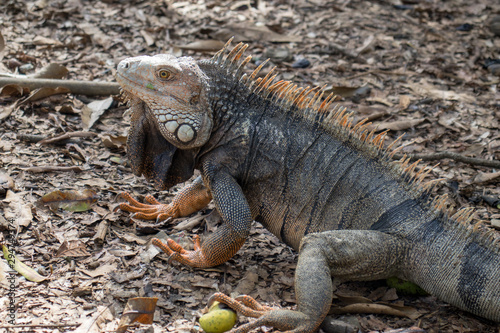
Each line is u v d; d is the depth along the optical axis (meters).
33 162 5.20
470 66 7.89
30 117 5.90
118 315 3.64
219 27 8.36
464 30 8.97
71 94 6.37
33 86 6.17
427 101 6.98
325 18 9.07
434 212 3.82
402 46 8.36
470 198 5.31
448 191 5.39
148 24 8.34
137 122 4.00
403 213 3.82
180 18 8.67
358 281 4.14
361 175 3.94
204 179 4.03
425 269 3.70
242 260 4.34
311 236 3.64
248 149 3.97
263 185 4.04
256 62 7.62
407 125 6.43
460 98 7.08
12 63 6.81
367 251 3.66
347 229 3.92
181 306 3.79
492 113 6.80
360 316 3.81
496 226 4.86
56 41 7.54
